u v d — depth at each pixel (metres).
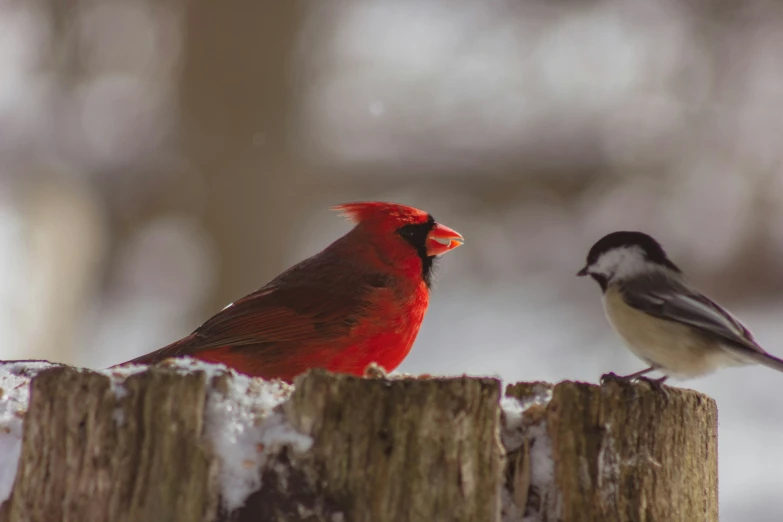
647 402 3.96
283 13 15.16
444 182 15.35
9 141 15.74
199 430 3.58
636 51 15.41
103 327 14.74
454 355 13.33
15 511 3.62
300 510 3.54
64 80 16.31
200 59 15.16
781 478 10.20
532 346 13.59
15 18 16.78
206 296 14.72
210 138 15.05
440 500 3.55
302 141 15.20
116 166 15.52
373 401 3.59
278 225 14.95
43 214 14.75
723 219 15.01
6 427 4.01
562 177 15.30
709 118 15.38
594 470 3.83
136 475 3.54
